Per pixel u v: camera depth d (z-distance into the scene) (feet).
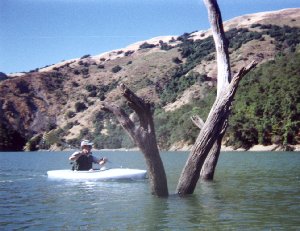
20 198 39.55
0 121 333.62
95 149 269.03
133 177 54.54
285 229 25.45
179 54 372.99
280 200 35.70
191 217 29.12
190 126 217.77
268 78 220.02
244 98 209.56
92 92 355.15
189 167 38.60
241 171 67.87
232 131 198.90
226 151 191.31
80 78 394.32
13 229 26.48
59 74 400.88
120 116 36.22
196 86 284.82
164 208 32.55
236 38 343.05
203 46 359.66
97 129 283.59
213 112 38.19
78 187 47.78
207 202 34.94
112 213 31.04
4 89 365.61
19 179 59.11
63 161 123.54
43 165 101.04
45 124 338.54
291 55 238.48
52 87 379.14
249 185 46.44
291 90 192.65
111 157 142.92
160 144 233.96
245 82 228.43
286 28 352.28
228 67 45.16
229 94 37.99
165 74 337.11
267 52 300.81
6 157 162.09
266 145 192.34
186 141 221.05
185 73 321.93
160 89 318.04
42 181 55.31
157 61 370.53
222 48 45.44
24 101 357.20
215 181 50.72
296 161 97.60
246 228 25.79
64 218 29.55
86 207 33.88
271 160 103.40
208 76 292.40
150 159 37.11
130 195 40.14
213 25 45.83
